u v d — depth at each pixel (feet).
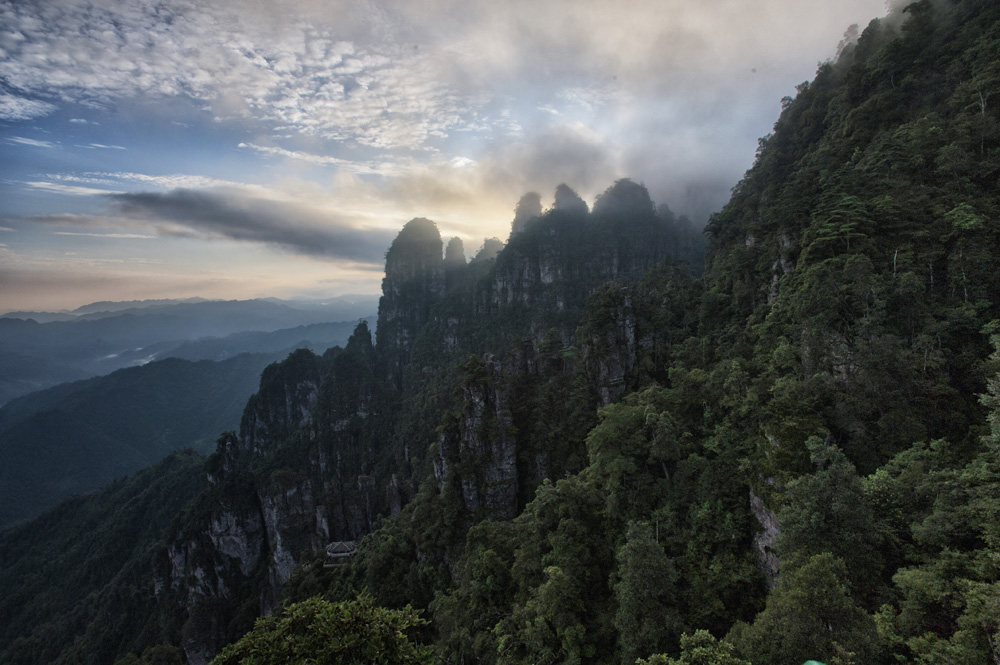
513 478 177.27
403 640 47.67
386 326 520.42
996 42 132.77
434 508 182.39
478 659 114.52
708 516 97.71
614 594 102.42
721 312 176.14
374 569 175.94
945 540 63.21
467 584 139.54
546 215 489.26
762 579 87.92
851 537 66.85
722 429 109.19
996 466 64.13
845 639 54.24
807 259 120.67
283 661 44.60
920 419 84.38
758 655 59.93
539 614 103.81
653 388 138.31
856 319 100.94
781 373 109.09
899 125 146.92
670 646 83.05
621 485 117.19
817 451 78.23
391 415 391.86
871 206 118.01
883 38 192.65
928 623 57.11
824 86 219.00
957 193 110.22
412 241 524.11
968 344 90.02
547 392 197.57
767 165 218.38
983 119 117.39
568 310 417.08
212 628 263.29
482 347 427.74
